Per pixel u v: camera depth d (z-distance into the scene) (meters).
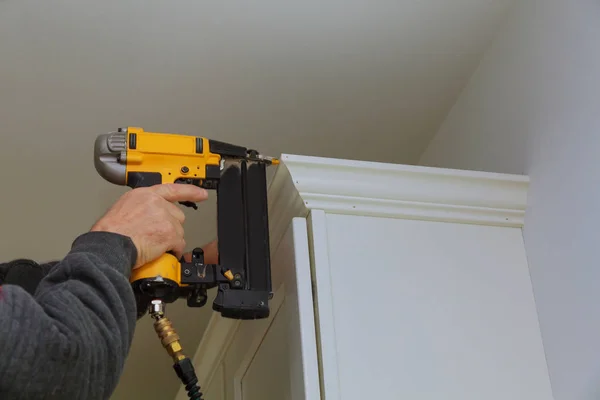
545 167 1.23
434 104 1.58
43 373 0.74
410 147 1.69
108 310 0.82
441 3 1.36
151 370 2.21
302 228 1.13
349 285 1.11
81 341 0.77
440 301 1.14
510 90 1.37
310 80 1.50
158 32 1.38
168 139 1.08
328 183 1.17
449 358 1.09
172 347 1.00
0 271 1.00
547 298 1.17
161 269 0.98
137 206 0.98
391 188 1.20
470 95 1.51
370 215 1.18
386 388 1.04
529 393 1.10
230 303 1.02
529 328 1.16
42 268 1.04
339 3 1.35
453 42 1.45
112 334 0.81
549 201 1.21
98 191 1.70
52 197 1.71
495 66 1.43
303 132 1.62
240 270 1.05
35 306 0.77
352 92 1.54
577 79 1.18
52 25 1.35
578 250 1.12
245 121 1.58
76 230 1.81
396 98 1.56
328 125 1.61
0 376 0.72
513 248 1.23
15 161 1.61
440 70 1.50
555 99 1.23
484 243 1.22
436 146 1.64
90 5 1.32
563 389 1.10
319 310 1.07
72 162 1.62
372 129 1.63
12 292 0.77
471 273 1.18
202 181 1.09
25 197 1.70
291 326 1.09
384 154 1.70
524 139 1.30
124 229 0.95
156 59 1.43
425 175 1.22
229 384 1.48
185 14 1.35
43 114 1.52
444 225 1.22
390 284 1.13
